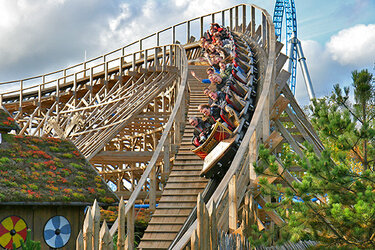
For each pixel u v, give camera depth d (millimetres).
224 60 26969
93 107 32781
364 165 11859
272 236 12188
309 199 11672
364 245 11117
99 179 16812
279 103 18984
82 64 39469
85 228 9391
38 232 14930
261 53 25656
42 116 40750
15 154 16250
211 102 20734
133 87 33906
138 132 36062
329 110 11930
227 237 11453
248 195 14289
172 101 35281
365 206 10039
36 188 14969
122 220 10273
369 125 11594
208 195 16938
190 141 21031
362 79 11875
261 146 11953
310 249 11742
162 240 14852
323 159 11562
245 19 39062
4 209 14469
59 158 17250
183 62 30594
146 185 34625
